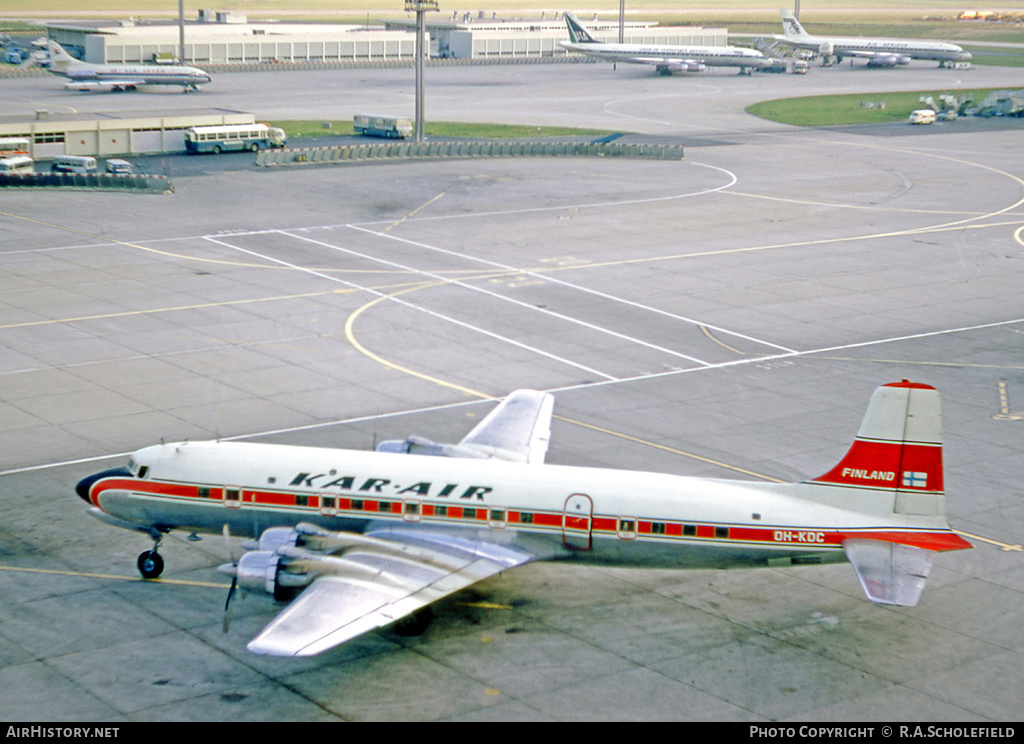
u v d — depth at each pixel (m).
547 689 25.42
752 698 25.17
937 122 168.38
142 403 47.03
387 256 78.44
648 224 91.50
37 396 47.66
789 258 79.62
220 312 62.69
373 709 24.42
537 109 178.50
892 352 57.06
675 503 27.73
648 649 27.53
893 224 92.62
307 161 121.31
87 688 25.11
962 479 39.72
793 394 49.88
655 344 58.09
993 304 67.44
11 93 186.00
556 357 55.50
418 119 132.62
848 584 31.67
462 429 44.34
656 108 181.50
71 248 78.69
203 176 112.50
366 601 24.42
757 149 137.00
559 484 28.39
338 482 29.27
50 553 32.59
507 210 96.94
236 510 29.83
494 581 31.47
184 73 194.75
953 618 29.55
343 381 50.81
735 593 30.94
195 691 25.08
